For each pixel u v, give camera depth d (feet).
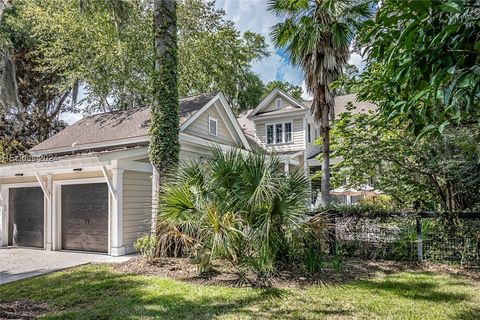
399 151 27.09
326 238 24.95
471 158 23.12
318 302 16.65
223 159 22.54
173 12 30.19
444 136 21.47
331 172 36.29
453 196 26.76
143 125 41.75
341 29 26.30
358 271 22.66
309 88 33.42
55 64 63.62
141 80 63.26
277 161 23.20
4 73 33.17
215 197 21.34
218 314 15.33
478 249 23.17
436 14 6.57
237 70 84.79
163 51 29.53
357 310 15.55
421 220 25.45
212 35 67.36
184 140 38.73
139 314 15.57
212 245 20.53
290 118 68.49
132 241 33.35
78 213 35.63
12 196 40.88
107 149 41.01
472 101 6.64
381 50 9.21
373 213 26.58
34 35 61.52
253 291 18.44
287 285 19.51
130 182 33.68
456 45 6.83
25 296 19.17
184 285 19.94
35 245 38.60
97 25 56.85
